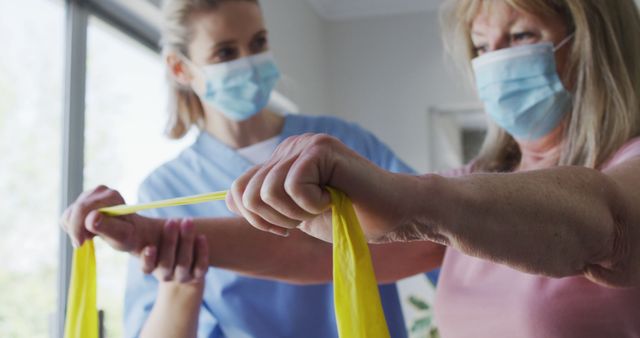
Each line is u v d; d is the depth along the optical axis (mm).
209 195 636
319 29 4070
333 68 4113
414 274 1120
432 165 3936
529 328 867
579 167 583
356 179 464
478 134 3912
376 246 1077
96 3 2328
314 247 1014
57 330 2053
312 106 3822
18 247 2074
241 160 1596
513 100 1031
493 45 1047
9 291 2049
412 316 3617
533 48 1011
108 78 2449
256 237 997
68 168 2160
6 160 2086
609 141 898
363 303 470
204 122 1688
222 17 1555
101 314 1839
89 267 920
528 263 540
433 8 3990
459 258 1031
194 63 1597
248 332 1433
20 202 2090
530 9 999
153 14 2432
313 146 463
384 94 4020
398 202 475
